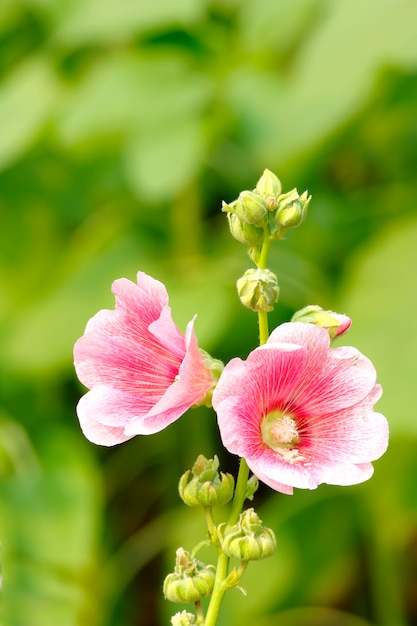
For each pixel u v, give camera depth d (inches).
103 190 85.2
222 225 82.0
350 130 76.3
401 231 71.4
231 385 53.1
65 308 76.5
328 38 72.5
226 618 68.6
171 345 54.2
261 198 54.1
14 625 67.1
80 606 68.1
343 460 53.4
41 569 68.4
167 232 81.4
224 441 52.7
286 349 52.7
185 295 71.9
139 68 76.9
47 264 86.4
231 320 72.7
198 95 74.7
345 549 71.2
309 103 71.5
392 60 70.0
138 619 72.8
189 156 71.4
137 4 76.5
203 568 54.2
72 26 78.0
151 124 73.5
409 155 81.9
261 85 76.3
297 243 78.2
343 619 72.1
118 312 55.4
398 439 70.1
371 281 70.2
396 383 67.1
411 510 70.3
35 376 76.5
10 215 86.3
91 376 55.2
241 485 54.1
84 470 70.7
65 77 83.3
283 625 70.3
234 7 81.8
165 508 76.2
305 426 54.1
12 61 89.8
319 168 78.3
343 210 78.2
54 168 84.3
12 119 77.8
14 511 69.5
